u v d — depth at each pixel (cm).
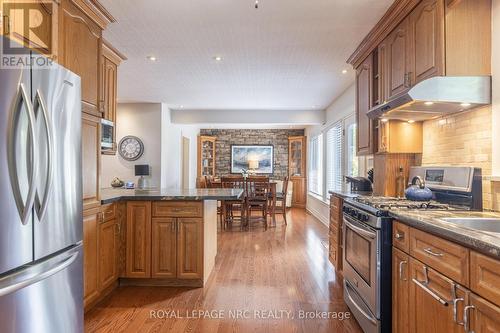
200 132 945
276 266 353
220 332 213
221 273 330
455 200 207
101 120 262
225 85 460
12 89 133
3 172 128
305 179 869
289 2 230
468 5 186
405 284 171
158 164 586
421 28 207
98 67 251
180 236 291
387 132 265
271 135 944
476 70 187
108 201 265
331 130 604
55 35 193
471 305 118
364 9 240
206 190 370
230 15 250
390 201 232
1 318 126
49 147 151
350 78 424
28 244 140
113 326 221
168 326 221
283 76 414
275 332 214
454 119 225
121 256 293
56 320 157
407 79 225
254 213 768
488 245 106
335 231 333
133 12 245
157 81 439
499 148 183
